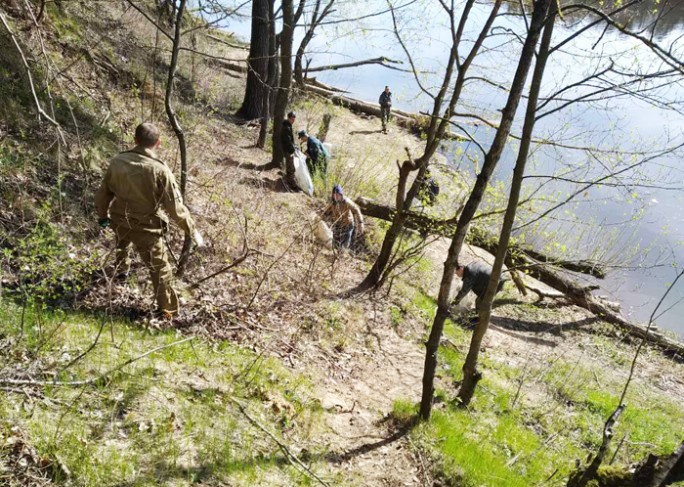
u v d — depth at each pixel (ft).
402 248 33.76
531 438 20.58
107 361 13.99
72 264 16.20
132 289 17.84
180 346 16.25
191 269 20.66
